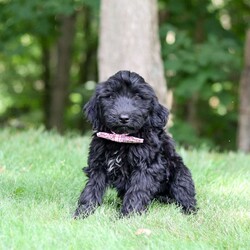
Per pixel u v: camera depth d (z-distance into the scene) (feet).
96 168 20.40
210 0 58.08
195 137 53.78
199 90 50.96
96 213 19.62
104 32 40.40
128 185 20.38
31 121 81.25
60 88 69.97
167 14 59.47
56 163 27.73
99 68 41.19
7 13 57.41
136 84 19.95
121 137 19.58
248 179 26.43
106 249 16.25
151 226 18.61
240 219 19.75
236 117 66.39
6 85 83.56
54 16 61.36
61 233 17.46
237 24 61.72
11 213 19.19
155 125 20.68
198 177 26.02
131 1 39.55
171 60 49.73
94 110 20.52
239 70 53.16
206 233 17.93
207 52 49.67
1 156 28.43
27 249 16.10
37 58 83.15
